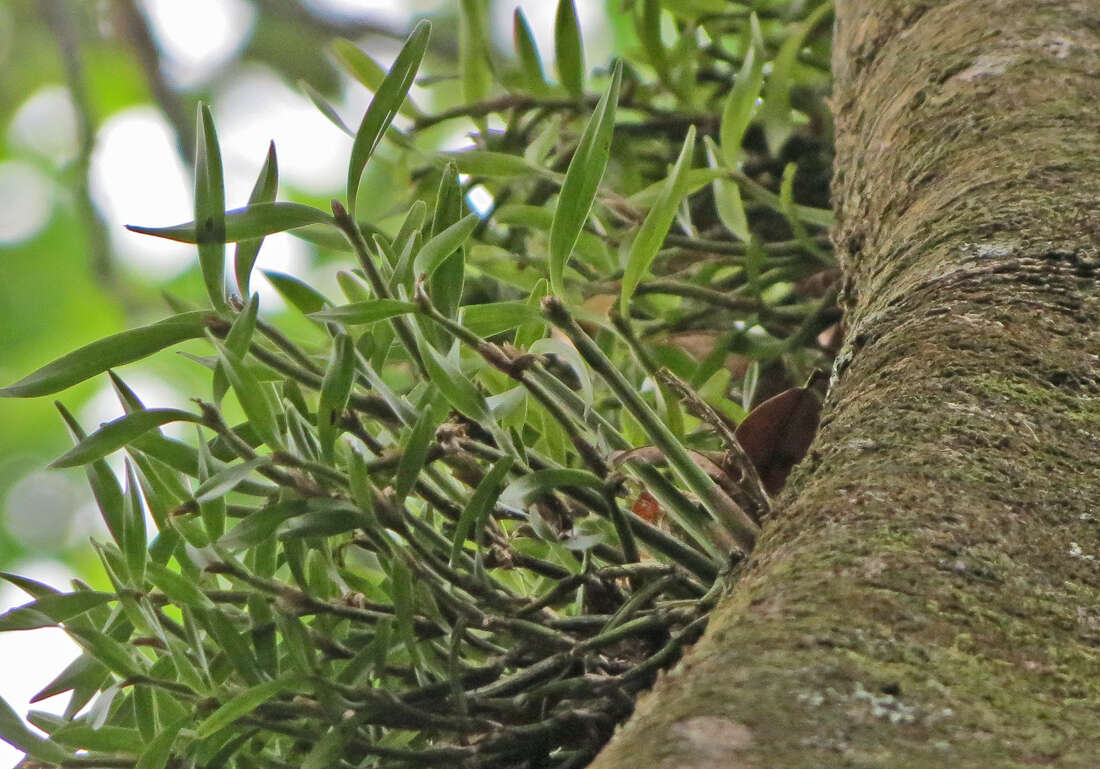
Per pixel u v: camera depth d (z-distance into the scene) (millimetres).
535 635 5477
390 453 5480
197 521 5516
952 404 5430
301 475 5465
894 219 5574
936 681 5336
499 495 5480
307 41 11680
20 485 11789
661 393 5535
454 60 10086
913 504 5391
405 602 5461
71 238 12516
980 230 5512
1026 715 5328
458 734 5496
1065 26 5625
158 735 5465
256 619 5492
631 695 5461
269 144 5480
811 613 5355
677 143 5957
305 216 5469
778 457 5543
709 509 5461
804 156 5910
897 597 5359
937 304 5480
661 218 5500
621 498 5539
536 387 5480
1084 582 5371
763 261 5738
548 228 5703
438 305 5488
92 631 5484
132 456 5504
